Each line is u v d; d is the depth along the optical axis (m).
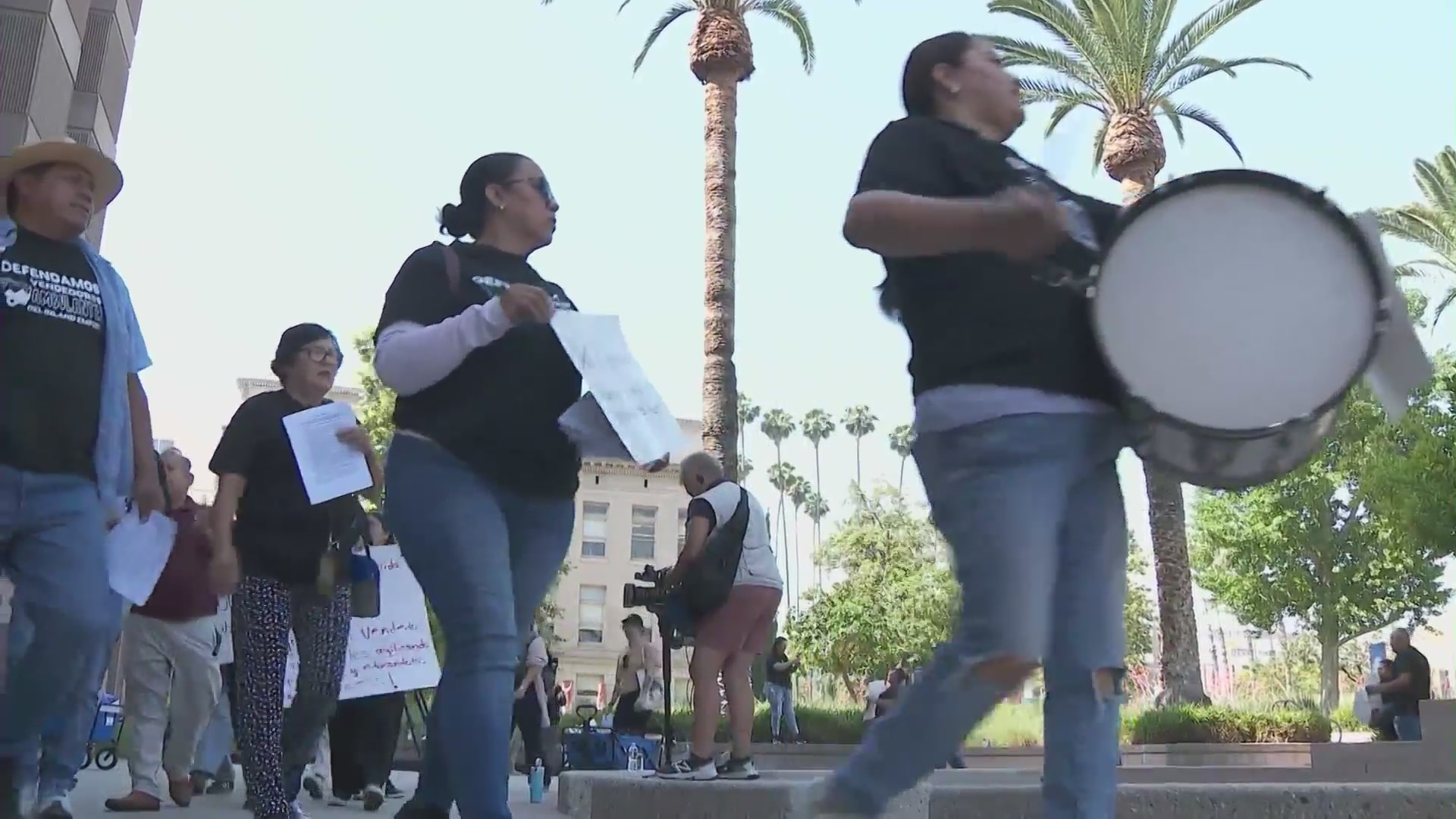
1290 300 2.20
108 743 11.41
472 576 2.76
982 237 2.09
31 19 10.00
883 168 2.27
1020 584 2.14
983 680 2.16
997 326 2.22
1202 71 21.75
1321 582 31.44
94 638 3.25
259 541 4.07
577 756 11.62
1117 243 2.20
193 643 5.27
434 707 2.85
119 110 13.73
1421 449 17.77
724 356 18.03
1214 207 2.21
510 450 2.87
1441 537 17.31
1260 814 3.80
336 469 4.07
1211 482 2.35
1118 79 21.45
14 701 3.20
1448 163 26.52
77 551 3.24
